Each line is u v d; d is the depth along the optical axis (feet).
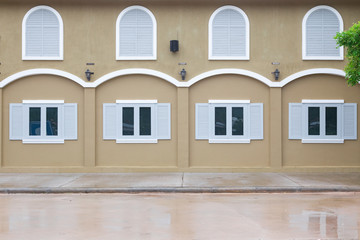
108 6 57.57
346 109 57.77
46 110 57.98
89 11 57.62
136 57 57.36
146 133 57.93
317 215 33.53
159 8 57.62
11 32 57.47
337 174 55.77
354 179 51.42
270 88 57.31
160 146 57.93
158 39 57.57
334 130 57.77
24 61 57.52
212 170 57.36
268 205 37.96
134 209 36.29
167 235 27.68
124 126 57.93
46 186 46.83
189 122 57.82
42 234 28.09
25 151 57.98
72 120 57.93
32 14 57.57
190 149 57.98
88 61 57.57
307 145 57.82
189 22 57.57
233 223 30.91
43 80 57.98
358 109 57.77
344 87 57.82
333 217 32.78
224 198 42.01
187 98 57.41
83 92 57.93
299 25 57.57
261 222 31.19
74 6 57.62
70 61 57.57
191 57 57.47
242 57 57.36
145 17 57.67
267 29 57.57
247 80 57.82
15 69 57.47
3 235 27.86
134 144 57.93
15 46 57.47
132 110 57.98
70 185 47.44
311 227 29.63
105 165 57.93
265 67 57.41
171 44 56.75
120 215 33.83
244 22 57.57
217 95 57.82
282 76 57.41
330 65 57.41
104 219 32.35
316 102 57.62
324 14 57.41
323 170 57.36
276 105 57.26
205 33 57.57
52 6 57.57
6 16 57.47
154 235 27.71
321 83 57.82
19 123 57.98
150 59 57.41
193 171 57.41
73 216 33.50
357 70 46.70
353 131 57.77
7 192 45.29
